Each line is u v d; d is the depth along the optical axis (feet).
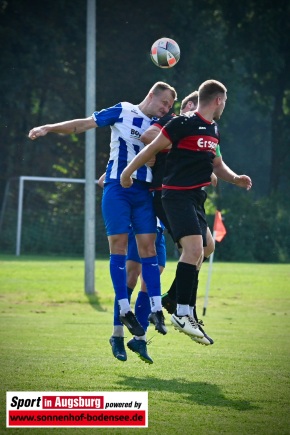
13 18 338.54
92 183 166.20
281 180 486.79
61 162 372.79
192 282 69.15
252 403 59.72
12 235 335.26
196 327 69.51
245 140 513.86
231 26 384.88
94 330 105.09
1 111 356.38
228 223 345.92
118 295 72.18
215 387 65.26
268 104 417.08
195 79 367.45
